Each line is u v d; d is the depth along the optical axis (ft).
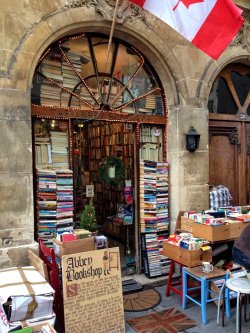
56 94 13.29
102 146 16.02
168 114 15.79
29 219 11.78
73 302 9.66
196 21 12.41
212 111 17.66
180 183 15.35
